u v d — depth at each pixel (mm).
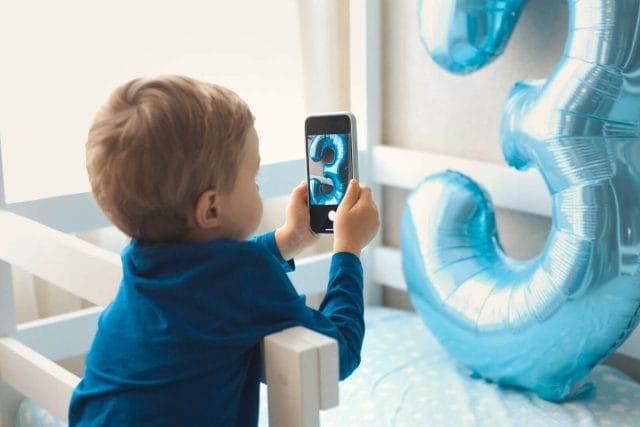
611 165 1312
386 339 1748
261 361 771
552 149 1358
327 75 1846
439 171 1766
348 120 917
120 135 746
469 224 1562
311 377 727
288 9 1861
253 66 1849
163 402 750
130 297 796
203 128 741
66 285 1136
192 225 781
